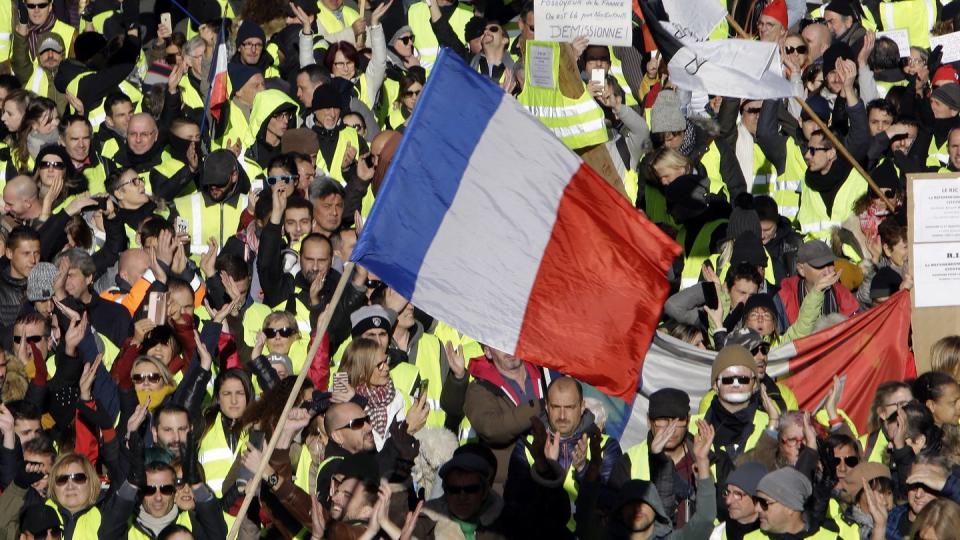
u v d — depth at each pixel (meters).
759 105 37.41
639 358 24.50
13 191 35.19
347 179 37.28
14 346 30.69
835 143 35.84
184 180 36.75
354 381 29.00
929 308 32.00
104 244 35.09
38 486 27.53
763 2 43.75
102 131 39.00
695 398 31.00
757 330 31.80
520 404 27.59
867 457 29.19
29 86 43.03
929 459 26.69
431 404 30.55
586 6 34.72
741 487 26.59
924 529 24.91
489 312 24.39
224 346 31.22
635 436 30.55
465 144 24.38
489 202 24.41
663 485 27.17
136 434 27.33
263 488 26.14
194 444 27.72
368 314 30.00
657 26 33.25
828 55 39.66
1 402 29.77
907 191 32.12
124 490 26.80
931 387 28.98
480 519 26.22
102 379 29.38
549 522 26.27
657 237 24.36
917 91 42.16
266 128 38.31
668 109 36.75
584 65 38.59
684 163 34.59
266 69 42.31
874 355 31.89
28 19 44.62
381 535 25.88
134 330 30.30
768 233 34.81
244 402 28.44
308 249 32.09
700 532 26.34
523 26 42.62
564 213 24.39
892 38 43.25
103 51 43.22
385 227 24.19
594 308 24.45
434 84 24.36
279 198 32.78
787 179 37.41
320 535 25.58
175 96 38.38
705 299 32.31
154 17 46.97
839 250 35.94
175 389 29.34
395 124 41.19
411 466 26.95
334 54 40.72
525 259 24.41
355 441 26.97
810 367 31.84
